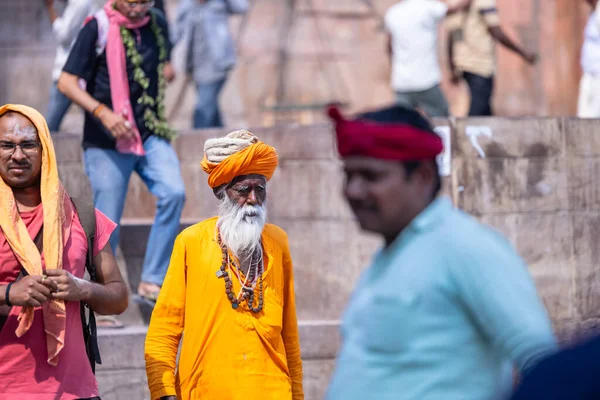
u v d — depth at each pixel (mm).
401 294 3553
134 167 8867
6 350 5465
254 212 5926
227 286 5801
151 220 11289
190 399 5812
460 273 3471
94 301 5691
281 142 10219
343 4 19609
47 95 18141
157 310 5941
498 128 10086
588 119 10484
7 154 5590
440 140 3764
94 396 5699
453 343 3488
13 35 18078
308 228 10086
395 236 3795
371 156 3668
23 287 5281
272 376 5820
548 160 10281
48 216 5574
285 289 6176
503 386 3566
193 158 11211
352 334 3754
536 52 18953
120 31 8430
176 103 18109
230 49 14117
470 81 12766
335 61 19531
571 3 18766
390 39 12758
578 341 2736
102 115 8328
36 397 5445
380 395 3557
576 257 10367
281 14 19422
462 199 9945
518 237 10141
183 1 14016
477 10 12633
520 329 3332
